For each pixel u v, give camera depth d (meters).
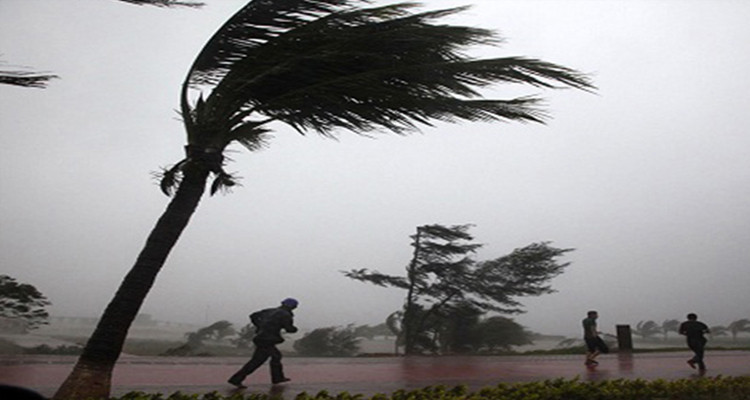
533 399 6.11
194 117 6.39
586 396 6.54
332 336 27.17
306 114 6.39
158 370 10.15
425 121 6.27
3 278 17.56
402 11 6.10
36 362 10.05
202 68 6.57
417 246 23.48
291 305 8.72
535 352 21.69
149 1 4.59
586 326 13.62
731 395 7.11
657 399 6.74
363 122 6.36
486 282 23.12
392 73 5.95
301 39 6.13
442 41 5.90
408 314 22.83
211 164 6.04
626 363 14.05
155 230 5.86
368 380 9.31
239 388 7.81
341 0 6.25
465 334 22.98
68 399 5.00
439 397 5.99
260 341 8.27
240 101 6.43
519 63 5.68
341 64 6.13
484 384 8.77
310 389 7.81
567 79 5.65
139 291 5.61
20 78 4.17
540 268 22.81
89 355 5.34
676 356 17.16
